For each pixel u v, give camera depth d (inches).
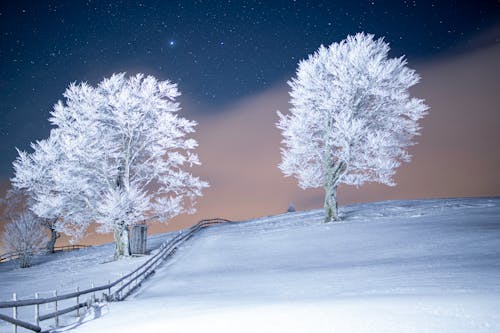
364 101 1684.3
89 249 2271.2
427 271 696.4
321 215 1993.1
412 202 2092.8
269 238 1489.9
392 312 357.1
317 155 1704.0
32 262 2068.2
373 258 975.0
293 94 1694.1
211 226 2300.7
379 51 1686.8
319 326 327.9
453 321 309.7
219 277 947.3
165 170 1565.0
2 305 461.7
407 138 1674.5
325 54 1702.8
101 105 1617.9
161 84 1630.2
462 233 1126.4
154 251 1630.2
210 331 353.1
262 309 441.4
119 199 1469.0
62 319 661.3
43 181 1598.2
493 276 582.2
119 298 801.6
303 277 797.2
